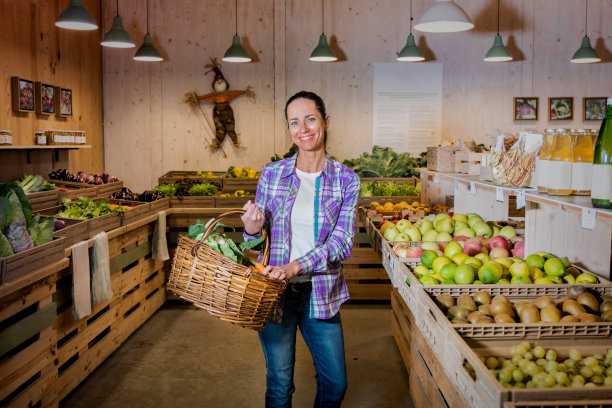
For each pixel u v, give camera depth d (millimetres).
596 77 7160
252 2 7047
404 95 7172
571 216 2529
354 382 3344
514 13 7102
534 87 7176
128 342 4008
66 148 6078
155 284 4680
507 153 2525
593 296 1946
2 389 2207
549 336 1705
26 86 5203
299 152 2223
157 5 7023
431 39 7129
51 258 2598
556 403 1227
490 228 3172
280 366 2115
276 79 7125
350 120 7184
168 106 7133
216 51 7078
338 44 7117
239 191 5527
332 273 2137
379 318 4609
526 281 2178
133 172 7199
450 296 2055
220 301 1766
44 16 5602
